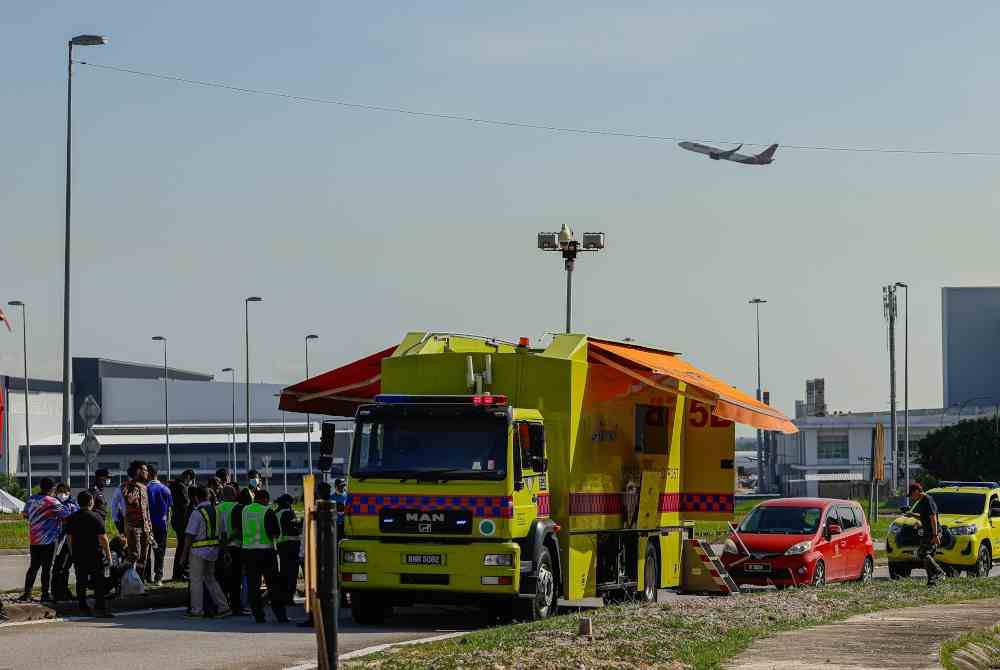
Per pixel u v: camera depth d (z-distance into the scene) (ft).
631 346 150.20
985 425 535.60
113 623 123.44
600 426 135.54
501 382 128.88
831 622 111.24
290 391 147.33
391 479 119.96
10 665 91.91
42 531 135.64
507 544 117.50
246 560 127.03
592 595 133.08
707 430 158.92
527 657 87.15
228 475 162.91
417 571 118.52
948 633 101.19
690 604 123.65
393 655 91.71
